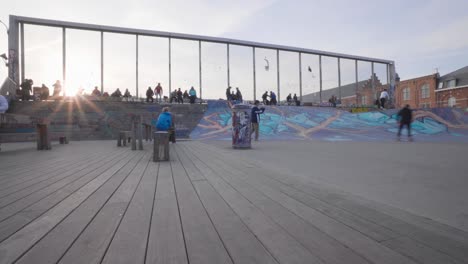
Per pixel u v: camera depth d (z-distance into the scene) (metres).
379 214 2.39
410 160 6.07
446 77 48.28
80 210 2.48
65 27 19.92
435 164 5.45
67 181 3.77
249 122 9.12
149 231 1.99
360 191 3.26
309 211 2.46
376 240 1.85
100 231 1.99
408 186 3.53
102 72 21.02
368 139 14.25
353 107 26.56
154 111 18.94
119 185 3.53
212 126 18.38
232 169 4.78
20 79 18.86
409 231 2.01
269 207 2.58
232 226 2.09
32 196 2.98
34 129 9.40
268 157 6.61
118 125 16.73
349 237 1.89
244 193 3.11
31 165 5.29
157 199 2.85
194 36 23.62
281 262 1.54
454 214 2.42
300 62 28.33
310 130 17.95
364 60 31.00
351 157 6.61
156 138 5.81
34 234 1.93
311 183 3.65
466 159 6.22
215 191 3.20
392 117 21.92
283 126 18.64
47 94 17.91
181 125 17.14
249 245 1.76
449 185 3.59
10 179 3.91
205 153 7.57
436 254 1.64
